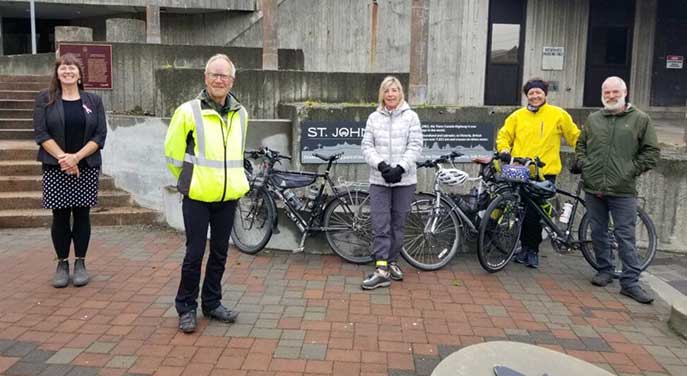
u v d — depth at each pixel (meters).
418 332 4.12
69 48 8.53
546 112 5.54
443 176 5.53
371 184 5.04
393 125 4.95
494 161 5.80
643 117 4.80
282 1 12.25
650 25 11.91
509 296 4.87
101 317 4.25
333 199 5.61
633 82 12.04
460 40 11.41
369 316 4.37
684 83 12.09
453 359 2.72
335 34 12.12
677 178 6.21
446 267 5.59
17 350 3.71
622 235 4.95
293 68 11.20
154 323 4.17
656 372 3.65
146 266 5.39
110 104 8.92
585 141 5.21
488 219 5.28
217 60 3.93
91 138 4.76
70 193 4.70
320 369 3.56
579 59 11.89
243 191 4.11
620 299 4.88
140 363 3.59
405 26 11.47
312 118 6.75
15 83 9.95
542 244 6.52
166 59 9.21
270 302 4.60
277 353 3.76
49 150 4.60
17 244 5.99
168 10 14.07
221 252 4.16
